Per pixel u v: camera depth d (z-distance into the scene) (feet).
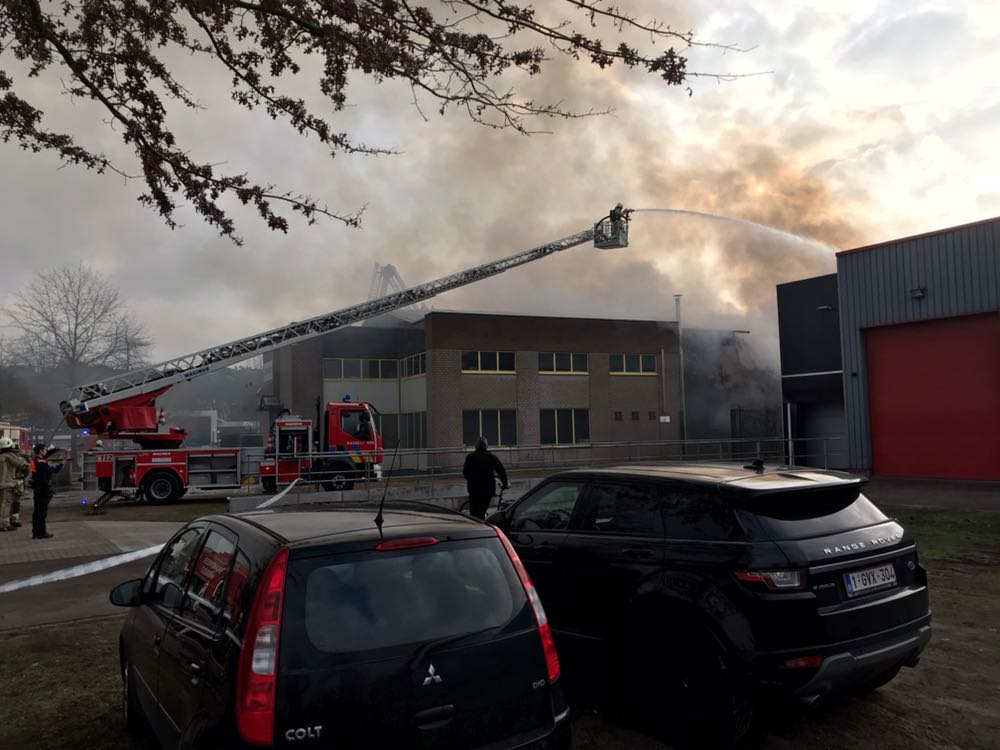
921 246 61.05
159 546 37.55
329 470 62.95
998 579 26.45
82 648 20.20
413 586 9.32
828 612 12.55
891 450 63.36
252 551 9.50
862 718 14.67
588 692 15.46
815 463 79.05
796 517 13.74
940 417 59.88
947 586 25.55
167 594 12.09
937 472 59.82
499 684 9.19
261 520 10.65
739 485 13.94
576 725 14.38
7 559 34.88
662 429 112.06
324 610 8.66
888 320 63.21
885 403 64.03
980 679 16.74
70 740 14.07
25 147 19.66
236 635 8.57
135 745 13.80
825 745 13.47
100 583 28.91
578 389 108.27
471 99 16.40
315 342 111.34
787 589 12.44
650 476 15.49
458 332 101.55
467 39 15.58
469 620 9.37
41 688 16.98
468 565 9.91
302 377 110.73
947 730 14.12
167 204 20.36
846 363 66.80
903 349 62.85
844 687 12.97
